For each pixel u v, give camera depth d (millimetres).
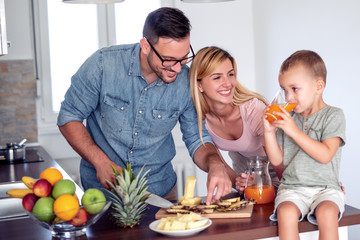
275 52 3930
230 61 2148
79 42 3990
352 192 3275
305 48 3580
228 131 2328
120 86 2043
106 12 4004
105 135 2139
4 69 3744
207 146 2100
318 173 1736
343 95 3273
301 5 3572
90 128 2223
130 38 4066
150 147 2164
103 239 1467
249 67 4238
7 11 3727
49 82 3930
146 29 1837
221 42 4160
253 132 2264
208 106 2234
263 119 1812
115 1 2525
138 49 2012
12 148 3080
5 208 2006
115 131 2102
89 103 2082
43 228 1603
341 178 3393
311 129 1819
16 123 3803
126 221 1559
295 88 1821
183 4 4062
